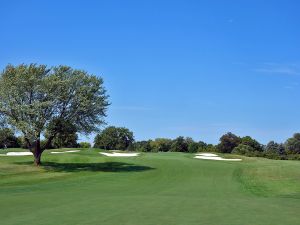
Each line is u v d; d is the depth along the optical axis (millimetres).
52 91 43906
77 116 45188
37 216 15594
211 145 119312
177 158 56938
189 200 20562
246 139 114250
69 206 18344
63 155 57719
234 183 33219
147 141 141875
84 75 45312
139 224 13750
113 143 137500
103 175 39344
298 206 18250
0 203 19703
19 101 43594
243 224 13750
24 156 58625
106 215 15625
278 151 118062
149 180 35688
